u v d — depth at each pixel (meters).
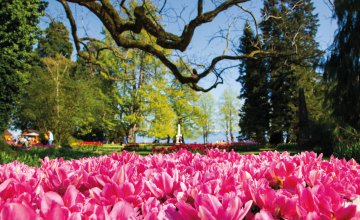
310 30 40.81
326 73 21.70
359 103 20.86
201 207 1.47
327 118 22.38
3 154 9.67
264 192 1.91
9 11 31.97
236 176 2.84
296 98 43.50
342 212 1.71
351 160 4.37
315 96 40.38
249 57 10.85
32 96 34.12
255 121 46.56
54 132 32.69
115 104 40.97
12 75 33.34
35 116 33.84
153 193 2.29
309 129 24.81
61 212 1.32
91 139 56.00
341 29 21.22
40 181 2.57
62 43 64.81
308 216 1.59
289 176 2.69
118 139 54.12
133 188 2.14
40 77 36.75
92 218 1.54
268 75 44.91
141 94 37.75
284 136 47.91
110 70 36.97
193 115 47.62
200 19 8.92
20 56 35.00
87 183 2.52
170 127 39.59
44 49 63.88
